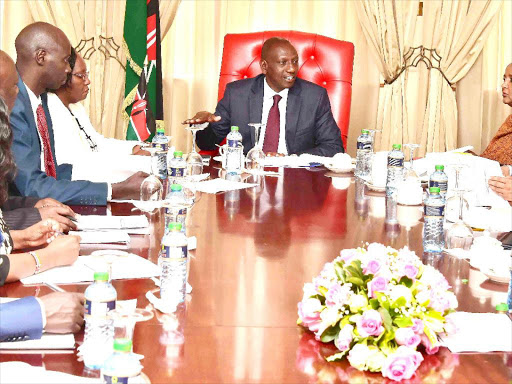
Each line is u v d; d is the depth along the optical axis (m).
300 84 4.05
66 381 1.17
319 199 2.80
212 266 1.87
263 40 4.24
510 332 1.45
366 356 1.27
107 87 5.02
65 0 4.90
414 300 1.36
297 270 1.85
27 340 1.37
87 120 3.74
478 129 5.39
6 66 2.34
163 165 3.22
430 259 2.00
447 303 1.39
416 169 3.13
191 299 1.61
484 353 1.36
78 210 2.55
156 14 4.90
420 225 2.40
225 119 4.04
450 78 5.29
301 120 4.00
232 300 1.61
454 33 5.24
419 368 1.29
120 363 1.14
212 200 2.73
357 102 5.36
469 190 2.58
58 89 3.41
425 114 5.34
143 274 1.76
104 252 1.91
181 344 1.37
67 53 3.01
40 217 2.22
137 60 4.89
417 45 5.29
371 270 1.39
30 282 1.70
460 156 3.05
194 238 2.05
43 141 2.93
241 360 1.30
